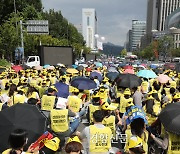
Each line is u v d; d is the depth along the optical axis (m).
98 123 4.36
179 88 10.44
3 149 3.66
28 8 51.25
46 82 10.98
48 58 31.19
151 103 6.34
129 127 4.90
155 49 98.69
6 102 7.25
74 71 15.45
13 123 3.96
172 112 4.34
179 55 89.25
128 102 7.06
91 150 4.27
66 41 71.19
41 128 4.12
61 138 5.73
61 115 5.76
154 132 5.02
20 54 33.41
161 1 189.12
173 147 4.32
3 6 48.62
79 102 6.88
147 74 12.29
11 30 38.75
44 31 29.19
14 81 11.26
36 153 3.84
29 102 6.72
